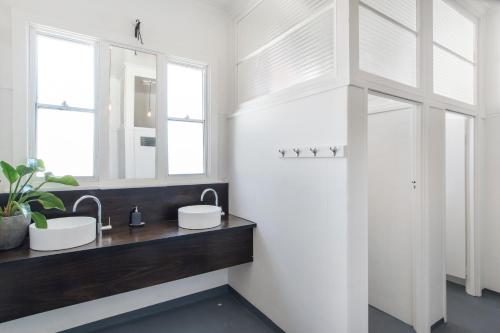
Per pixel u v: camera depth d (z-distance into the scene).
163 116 2.51
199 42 2.68
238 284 2.73
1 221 1.62
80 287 1.71
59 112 2.11
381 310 2.50
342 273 1.65
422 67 2.13
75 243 1.72
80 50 2.19
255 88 2.53
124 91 2.33
